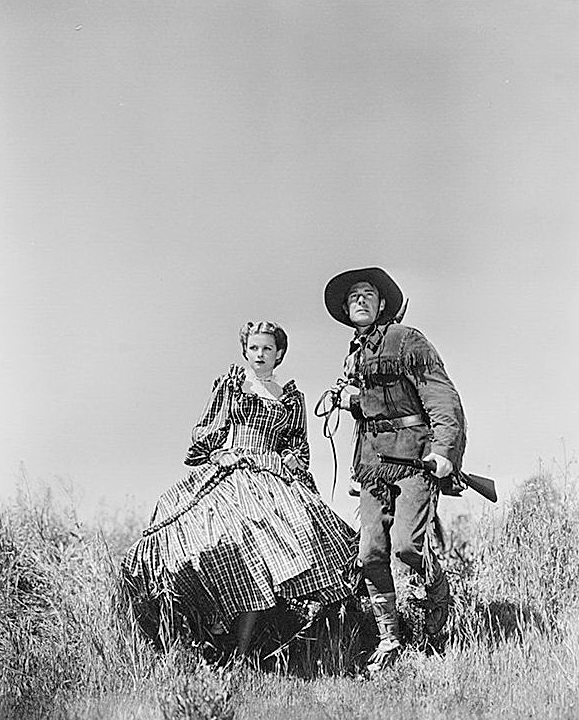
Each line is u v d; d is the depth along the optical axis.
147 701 4.00
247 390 4.76
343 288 4.71
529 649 4.36
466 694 4.02
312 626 4.57
